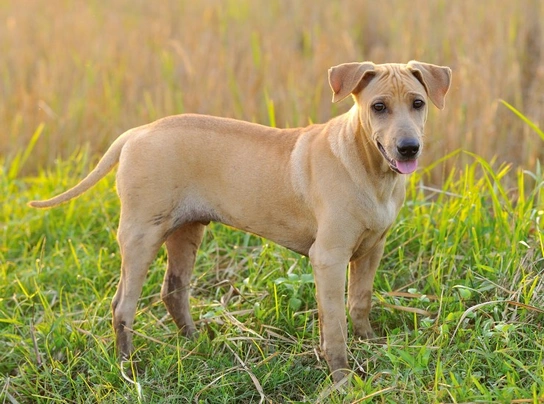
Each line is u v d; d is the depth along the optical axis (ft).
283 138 17.98
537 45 36.14
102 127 33.81
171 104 32.99
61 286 22.49
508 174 27.76
